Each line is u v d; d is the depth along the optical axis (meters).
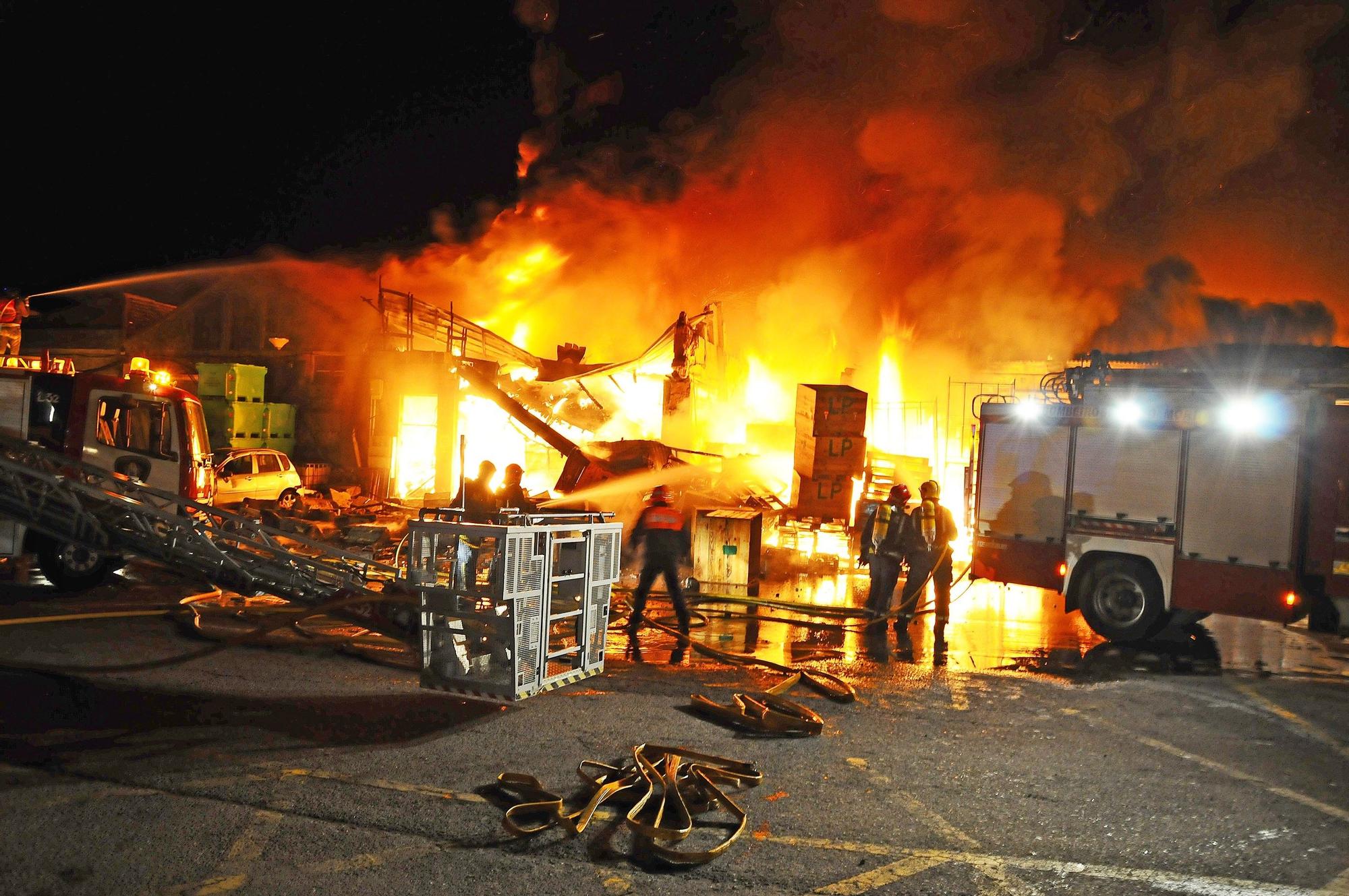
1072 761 5.50
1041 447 10.77
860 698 6.98
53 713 5.57
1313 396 9.11
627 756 5.21
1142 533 9.94
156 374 14.07
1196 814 4.65
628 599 11.27
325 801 4.37
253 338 22.73
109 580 10.93
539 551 6.38
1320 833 4.43
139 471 10.93
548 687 6.52
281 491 17.81
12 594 9.78
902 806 4.65
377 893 3.47
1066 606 10.50
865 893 3.64
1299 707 7.06
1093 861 4.03
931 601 12.59
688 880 3.70
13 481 8.96
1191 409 9.75
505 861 3.80
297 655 7.54
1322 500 9.01
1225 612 9.42
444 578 6.29
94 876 3.50
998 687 7.52
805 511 16.95
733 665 8.06
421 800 4.43
